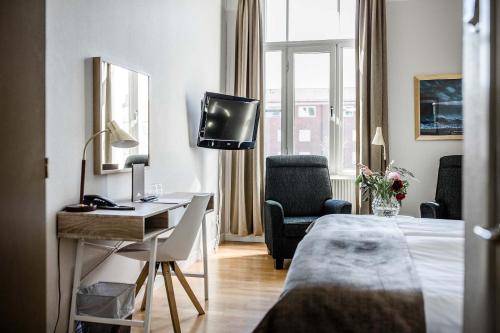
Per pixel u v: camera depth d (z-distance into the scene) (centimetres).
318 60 522
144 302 296
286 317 144
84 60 247
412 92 488
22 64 216
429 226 259
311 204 461
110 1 272
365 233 233
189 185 413
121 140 254
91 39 253
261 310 296
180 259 260
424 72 486
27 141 217
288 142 526
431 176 484
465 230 106
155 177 337
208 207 335
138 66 309
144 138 314
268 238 429
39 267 215
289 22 530
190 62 415
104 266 269
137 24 308
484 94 94
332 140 515
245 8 512
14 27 216
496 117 91
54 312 221
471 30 102
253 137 471
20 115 217
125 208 238
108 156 266
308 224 401
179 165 388
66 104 231
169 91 365
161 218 268
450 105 478
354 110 513
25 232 217
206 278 316
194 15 426
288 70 526
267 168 468
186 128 405
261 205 516
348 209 425
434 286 148
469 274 103
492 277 91
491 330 92
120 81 281
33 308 216
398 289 145
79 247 232
